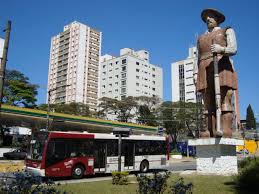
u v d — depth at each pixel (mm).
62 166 19281
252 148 50219
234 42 16531
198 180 14375
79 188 13047
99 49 114688
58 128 46188
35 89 54938
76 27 110750
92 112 70500
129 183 15008
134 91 99625
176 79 106812
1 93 11875
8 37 12375
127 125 55875
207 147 17109
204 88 17328
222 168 16422
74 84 106938
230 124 16938
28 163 19578
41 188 7086
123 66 100750
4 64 12102
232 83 16828
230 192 10891
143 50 109562
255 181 11227
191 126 63906
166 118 65812
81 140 20516
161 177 8047
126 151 22797
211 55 17188
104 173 23328
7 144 49250
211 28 17844
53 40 119625
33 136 20047
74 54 109500
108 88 104938
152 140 24938
